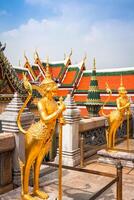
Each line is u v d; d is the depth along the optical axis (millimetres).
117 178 5539
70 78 26422
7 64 17625
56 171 8352
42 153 5230
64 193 6449
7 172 6535
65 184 7152
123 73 23172
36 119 9930
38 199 5281
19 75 23938
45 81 5098
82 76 26234
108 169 8852
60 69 27422
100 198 6305
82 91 24969
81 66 26438
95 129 11188
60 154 5055
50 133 5117
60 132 5043
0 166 6414
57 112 4871
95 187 6992
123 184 7449
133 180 7809
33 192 5469
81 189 6805
